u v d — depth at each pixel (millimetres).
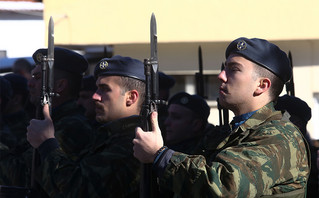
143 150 4273
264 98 4645
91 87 7305
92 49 11070
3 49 8680
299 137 4383
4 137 6918
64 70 6367
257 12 10234
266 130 4273
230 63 4648
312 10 10125
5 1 8688
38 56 6402
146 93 4535
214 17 10312
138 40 10312
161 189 4402
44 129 5414
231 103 4645
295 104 6336
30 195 5465
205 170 3951
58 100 6332
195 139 7289
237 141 4367
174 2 10320
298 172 4289
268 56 4637
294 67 10766
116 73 5582
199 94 7453
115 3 10258
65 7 9805
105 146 5441
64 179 5281
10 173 6414
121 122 5504
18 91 7723
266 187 4008
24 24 8859
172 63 11344
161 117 7766
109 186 5250
